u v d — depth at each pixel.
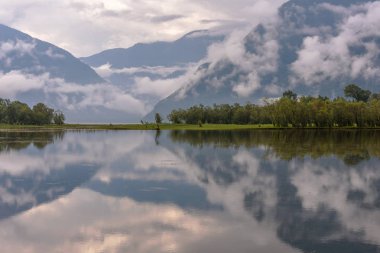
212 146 109.75
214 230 34.78
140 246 31.20
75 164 75.75
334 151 92.62
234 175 62.06
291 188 51.69
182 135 166.62
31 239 33.03
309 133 165.88
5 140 134.38
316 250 30.33
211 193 48.94
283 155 86.06
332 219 37.81
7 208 42.75
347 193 48.59
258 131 189.75
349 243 31.67
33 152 96.31
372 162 74.19
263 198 46.16
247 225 36.06
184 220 37.69
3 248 31.25
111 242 32.19
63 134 180.00
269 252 30.00
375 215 39.00
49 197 47.78
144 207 42.56
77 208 42.53
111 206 43.28
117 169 69.31
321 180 57.19
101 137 156.88
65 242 32.28
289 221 37.12
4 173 65.06
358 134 156.38
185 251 30.19
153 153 94.25
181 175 62.53
